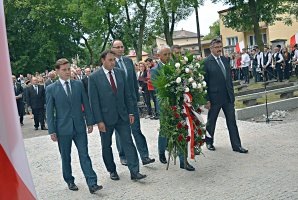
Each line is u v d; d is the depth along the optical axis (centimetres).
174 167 507
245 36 3297
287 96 1113
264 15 2025
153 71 531
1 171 193
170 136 480
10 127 196
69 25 3688
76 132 439
